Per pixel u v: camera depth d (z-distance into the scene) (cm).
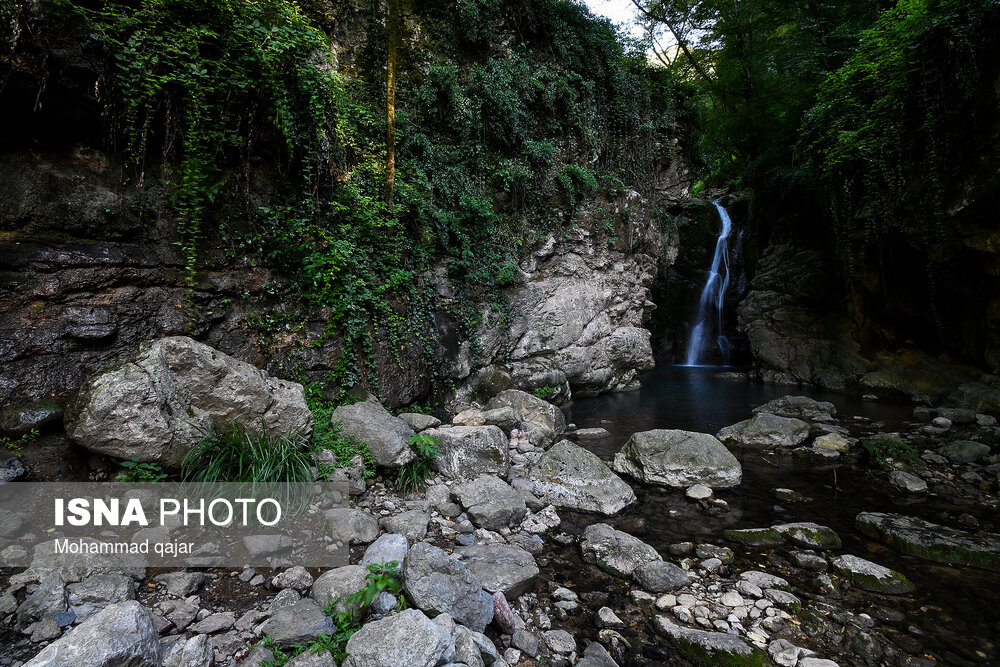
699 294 2108
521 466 627
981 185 855
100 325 434
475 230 927
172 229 509
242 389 443
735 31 1795
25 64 397
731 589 381
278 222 580
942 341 1198
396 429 538
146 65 466
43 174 438
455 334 848
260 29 516
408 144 804
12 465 345
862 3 1277
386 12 829
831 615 347
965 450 724
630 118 1315
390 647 236
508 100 985
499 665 272
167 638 263
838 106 1164
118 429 361
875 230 1139
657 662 299
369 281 659
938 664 299
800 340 1520
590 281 1205
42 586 274
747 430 840
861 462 727
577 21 1203
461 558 384
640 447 660
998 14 792
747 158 2020
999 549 439
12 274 402
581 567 412
